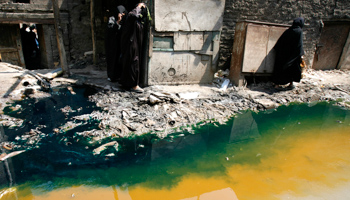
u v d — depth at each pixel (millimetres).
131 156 3332
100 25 8250
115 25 5145
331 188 2896
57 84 5516
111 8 8281
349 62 8133
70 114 4180
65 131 3688
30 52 9812
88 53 8086
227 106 4906
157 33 5078
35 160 3072
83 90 5316
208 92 5465
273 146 3859
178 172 3104
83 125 3861
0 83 5078
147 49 5102
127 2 8398
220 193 2746
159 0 4789
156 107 4504
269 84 6293
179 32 5230
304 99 5656
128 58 4746
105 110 4340
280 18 6484
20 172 2863
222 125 4328
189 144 3746
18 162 3018
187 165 3262
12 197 2492
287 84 6383
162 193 2707
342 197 2750
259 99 5336
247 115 4762
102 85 5445
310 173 3176
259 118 4750
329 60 7988
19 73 5766
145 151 3473
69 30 8016
